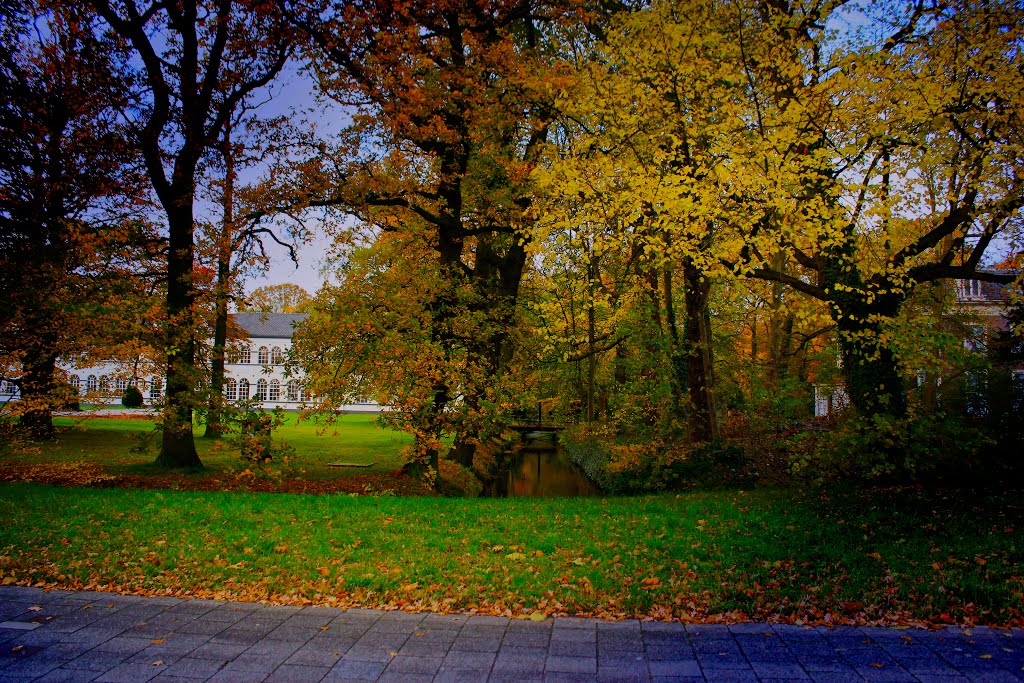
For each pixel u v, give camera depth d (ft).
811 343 72.64
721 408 75.97
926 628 16.96
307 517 31.42
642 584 20.99
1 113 47.62
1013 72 29.43
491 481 63.57
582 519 31.65
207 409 45.96
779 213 33.42
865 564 23.12
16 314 43.96
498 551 25.48
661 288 65.05
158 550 24.91
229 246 47.96
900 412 37.52
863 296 37.24
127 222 52.39
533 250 46.73
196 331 49.29
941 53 31.65
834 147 33.86
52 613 18.13
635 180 35.27
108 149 50.60
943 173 32.55
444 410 46.32
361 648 15.70
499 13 47.75
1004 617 17.63
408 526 29.63
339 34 43.88
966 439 35.06
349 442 83.41
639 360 59.41
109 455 60.44
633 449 49.06
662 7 39.01
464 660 14.98
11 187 50.31
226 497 37.09
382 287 45.88
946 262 35.60
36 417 52.13
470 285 46.96
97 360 49.52
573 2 45.88
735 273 37.93
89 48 46.65
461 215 57.52
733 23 36.27
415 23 44.01
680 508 34.60
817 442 39.11
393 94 45.14
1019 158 29.58
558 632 16.81
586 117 46.26
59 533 26.94
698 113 36.68
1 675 13.93
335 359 44.73
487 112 45.50
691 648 15.67
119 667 14.48
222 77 51.42
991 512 29.73
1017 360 48.98
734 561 23.75
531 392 51.01
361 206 46.42
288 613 18.37
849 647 15.65
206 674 14.14
